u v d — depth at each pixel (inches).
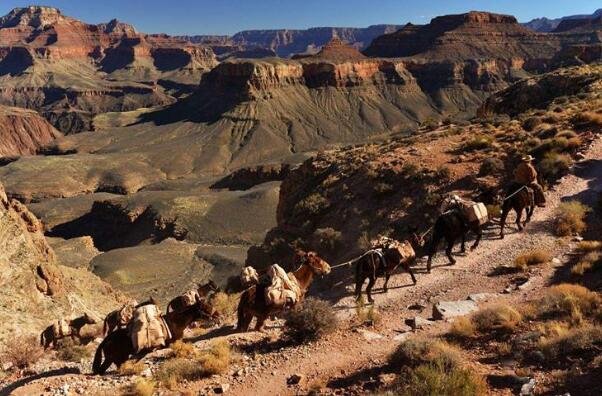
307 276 615.2
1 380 620.7
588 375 374.3
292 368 481.1
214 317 553.6
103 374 514.3
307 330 537.6
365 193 1263.5
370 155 1569.9
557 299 535.8
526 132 1357.0
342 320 601.3
